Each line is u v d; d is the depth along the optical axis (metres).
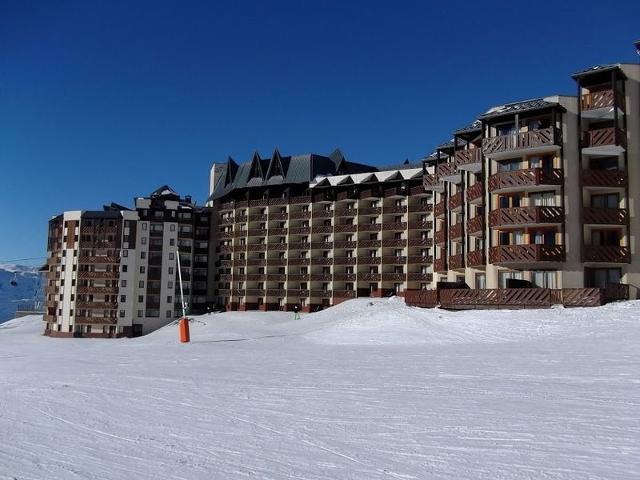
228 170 105.06
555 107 38.69
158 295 94.38
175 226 96.38
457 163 45.97
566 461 6.88
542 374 14.27
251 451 7.87
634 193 38.59
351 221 88.56
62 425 9.99
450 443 7.95
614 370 14.48
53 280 95.62
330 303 86.88
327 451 7.77
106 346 37.59
